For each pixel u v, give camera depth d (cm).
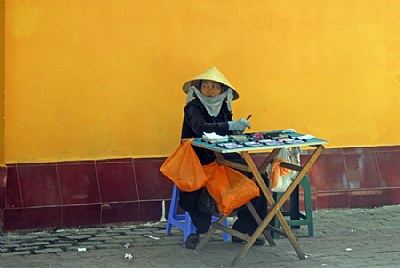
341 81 774
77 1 694
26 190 686
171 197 725
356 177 776
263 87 752
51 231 691
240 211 644
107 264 592
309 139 598
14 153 689
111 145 715
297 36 757
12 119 687
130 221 713
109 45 706
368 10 776
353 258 607
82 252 627
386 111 789
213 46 734
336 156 775
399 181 787
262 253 624
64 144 702
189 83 655
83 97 704
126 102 715
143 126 722
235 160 635
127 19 708
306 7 758
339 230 696
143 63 716
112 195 708
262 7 745
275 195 667
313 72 766
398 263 593
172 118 728
